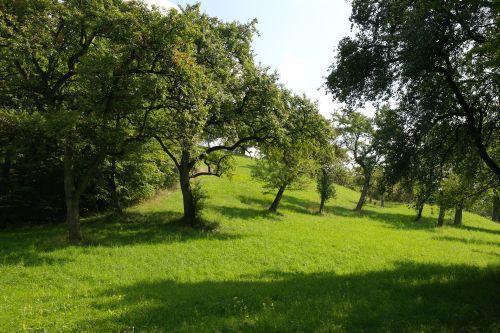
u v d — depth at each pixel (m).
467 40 12.51
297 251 23.11
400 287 14.16
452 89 14.30
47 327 10.43
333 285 14.78
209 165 30.73
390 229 36.66
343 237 29.16
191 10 25.58
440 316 10.34
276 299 12.86
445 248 27.80
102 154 22.47
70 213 21.92
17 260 18.02
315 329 9.33
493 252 27.42
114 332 9.91
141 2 20.66
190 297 13.08
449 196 20.78
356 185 73.44
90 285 15.27
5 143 23.72
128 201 32.81
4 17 19.12
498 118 15.81
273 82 27.27
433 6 11.02
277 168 36.78
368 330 9.41
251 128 28.41
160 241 23.06
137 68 21.02
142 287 14.81
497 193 21.91
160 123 22.47
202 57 25.48
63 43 21.36
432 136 15.09
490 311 10.77
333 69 14.94
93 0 19.50
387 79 13.45
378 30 13.46
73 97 22.81
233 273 17.81
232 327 9.79
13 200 25.12
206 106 22.89
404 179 14.95
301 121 28.56
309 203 47.31
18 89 21.73
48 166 27.14
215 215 32.00
